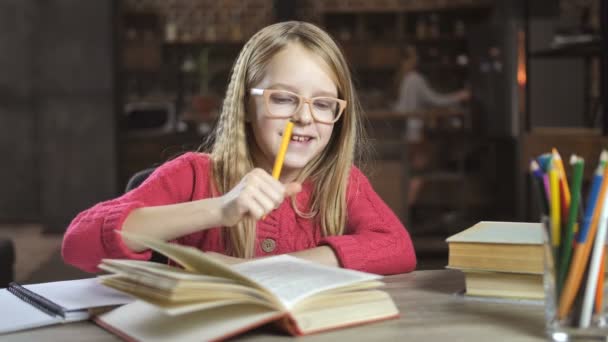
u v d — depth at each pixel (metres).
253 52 1.26
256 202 0.98
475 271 0.98
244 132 1.29
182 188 1.30
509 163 6.23
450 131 7.23
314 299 0.82
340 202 1.32
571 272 0.75
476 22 8.42
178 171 1.31
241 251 1.28
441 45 8.41
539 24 6.36
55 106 5.98
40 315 0.90
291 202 1.33
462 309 0.92
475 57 6.90
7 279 2.21
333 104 1.24
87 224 1.10
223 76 8.10
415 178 6.74
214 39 8.05
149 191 1.25
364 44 8.27
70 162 6.00
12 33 6.99
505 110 6.38
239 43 8.09
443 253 4.78
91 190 6.00
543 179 0.76
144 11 7.99
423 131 7.27
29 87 7.02
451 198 6.71
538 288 0.95
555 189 0.75
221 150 1.33
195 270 0.86
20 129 7.04
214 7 8.16
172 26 8.00
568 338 0.76
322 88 1.21
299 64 1.20
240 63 1.29
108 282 0.89
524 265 0.93
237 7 8.18
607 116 3.09
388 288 1.05
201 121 6.32
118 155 6.02
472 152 6.93
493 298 0.97
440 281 1.10
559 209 0.75
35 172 7.04
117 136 6.02
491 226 1.08
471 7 8.22
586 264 0.74
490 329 0.82
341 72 1.24
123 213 1.06
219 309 0.81
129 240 1.06
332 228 1.31
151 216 1.07
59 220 6.04
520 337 0.79
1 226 6.74
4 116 7.04
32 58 7.00
